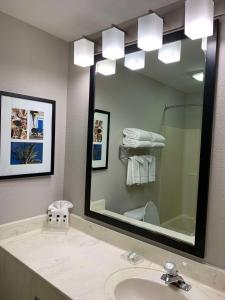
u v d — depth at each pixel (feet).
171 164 4.32
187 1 3.59
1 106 4.74
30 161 5.30
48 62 5.54
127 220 4.87
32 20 4.94
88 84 5.53
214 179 3.72
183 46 4.12
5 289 4.72
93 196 5.42
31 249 4.68
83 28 5.17
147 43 4.11
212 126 3.73
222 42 3.65
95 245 4.96
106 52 4.61
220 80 3.67
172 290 3.71
